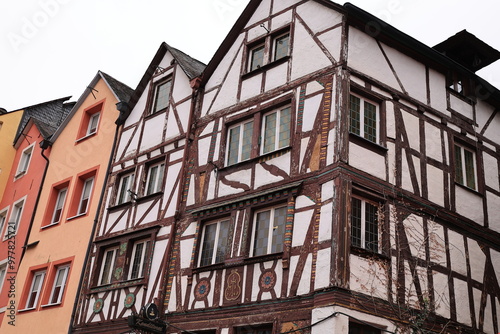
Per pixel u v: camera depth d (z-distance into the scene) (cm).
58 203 1953
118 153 1767
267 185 1269
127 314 1435
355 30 1303
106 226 1659
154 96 1759
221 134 1441
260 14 1509
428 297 1135
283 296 1125
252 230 1263
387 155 1243
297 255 1138
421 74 1400
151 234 1490
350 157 1170
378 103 1291
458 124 1435
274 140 1325
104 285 1548
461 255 1296
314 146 1214
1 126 2433
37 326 1703
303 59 1337
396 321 1095
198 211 1385
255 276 1193
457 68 1470
